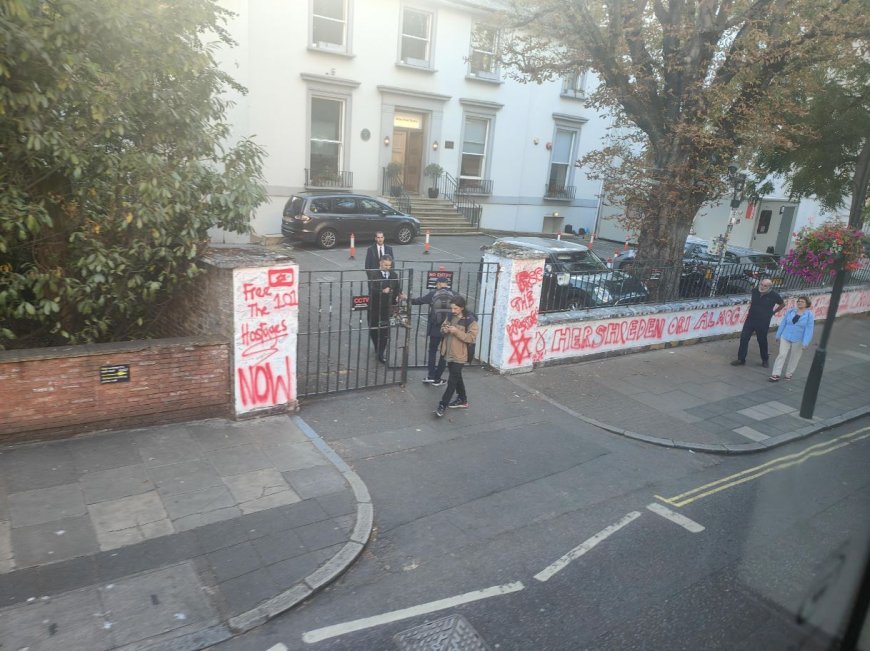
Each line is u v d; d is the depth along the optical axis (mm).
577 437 7527
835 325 16328
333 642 3854
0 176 5766
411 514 5473
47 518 4707
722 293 13281
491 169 24656
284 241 18797
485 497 5879
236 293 6441
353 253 16750
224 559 4496
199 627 3842
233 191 6996
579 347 10430
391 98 21156
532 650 3902
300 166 19719
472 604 4324
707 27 10344
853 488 6402
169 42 6254
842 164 13414
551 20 11320
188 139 6957
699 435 7984
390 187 21812
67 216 6520
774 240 26578
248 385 6734
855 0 9953
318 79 19297
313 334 10312
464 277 15383
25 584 4016
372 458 6418
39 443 5703
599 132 27391
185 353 6352
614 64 11203
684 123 10727
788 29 10477
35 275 6059
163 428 6328
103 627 3742
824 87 12508
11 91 5441
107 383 5961
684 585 4684
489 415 7875
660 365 10938
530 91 24766
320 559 4598
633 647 3979
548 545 5160
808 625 3209
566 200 27156
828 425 8789
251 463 5914
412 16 21219
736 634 4117
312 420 7098
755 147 11570
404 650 3824
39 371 5590
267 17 18172
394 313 8430
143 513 4926
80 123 5883
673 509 5957
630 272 11336
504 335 9242
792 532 5246
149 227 6504
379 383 8406
